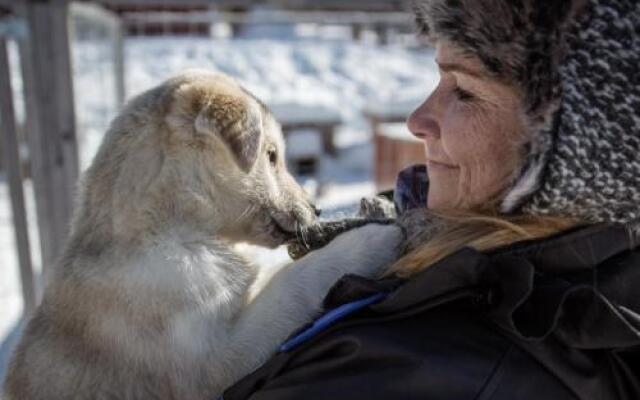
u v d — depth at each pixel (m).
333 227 2.15
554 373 1.16
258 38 12.91
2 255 5.64
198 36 11.60
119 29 5.84
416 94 10.21
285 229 2.30
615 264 1.24
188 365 1.87
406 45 12.52
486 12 1.19
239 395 1.44
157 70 9.31
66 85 4.22
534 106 1.15
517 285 1.14
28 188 6.38
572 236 1.22
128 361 1.86
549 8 1.11
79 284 1.93
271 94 10.26
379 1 5.95
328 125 9.59
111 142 2.12
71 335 1.93
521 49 1.15
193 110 2.08
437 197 1.45
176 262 1.95
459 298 1.24
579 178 1.13
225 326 1.98
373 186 8.52
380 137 7.89
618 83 1.08
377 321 1.28
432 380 1.18
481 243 1.28
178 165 2.07
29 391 1.94
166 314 1.88
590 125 1.10
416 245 1.49
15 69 5.19
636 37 1.08
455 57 1.28
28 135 4.20
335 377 1.25
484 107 1.29
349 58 12.61
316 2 5.73
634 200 1.14
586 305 1.14
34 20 4.08
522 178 1.20
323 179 8.70
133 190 2.00
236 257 2.15
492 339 1.19
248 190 2.19
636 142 1.09
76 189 2.22
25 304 4.25
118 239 1.96
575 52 1.11
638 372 1.20
